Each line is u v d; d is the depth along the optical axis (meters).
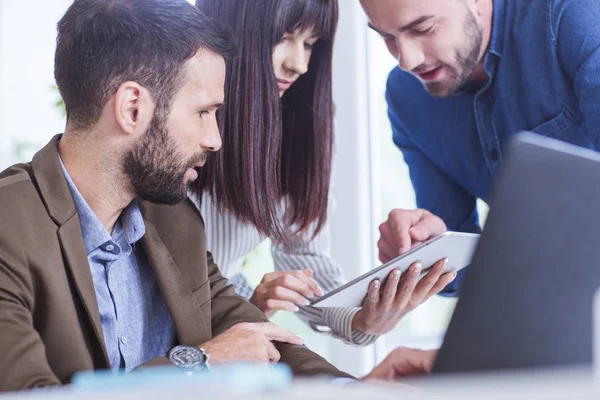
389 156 2.57
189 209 1.37
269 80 1.73
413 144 2.22
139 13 1.16
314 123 1.79
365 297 1.44
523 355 0.58
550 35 1.81
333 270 1.93
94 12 1.17
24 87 2.87
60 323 1.07
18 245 1.05
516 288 0.57
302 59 1.75
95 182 1.19
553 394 0.35
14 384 0.93
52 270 1.08
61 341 1.07
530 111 1.91
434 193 2.20
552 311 0.58
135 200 1.27
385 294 1.40
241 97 1.72
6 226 1.06
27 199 1.11
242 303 1.40
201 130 1.21
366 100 2.58
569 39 1.78
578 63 1.77
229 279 1.89
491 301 0.58
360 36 2.57
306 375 1.21
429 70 1.91
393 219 1.80
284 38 1.73
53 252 1.09
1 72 2.86
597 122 1.72
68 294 1.10
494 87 1.96
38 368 0.95
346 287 1.35
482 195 2.10
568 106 1.84
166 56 1.16
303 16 1.70
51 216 1.11
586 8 1.76
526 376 0.40
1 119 2.86
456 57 1.88
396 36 1.86
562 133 1.86
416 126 2.17
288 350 1.28
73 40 1.17
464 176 2.12
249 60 1.71
